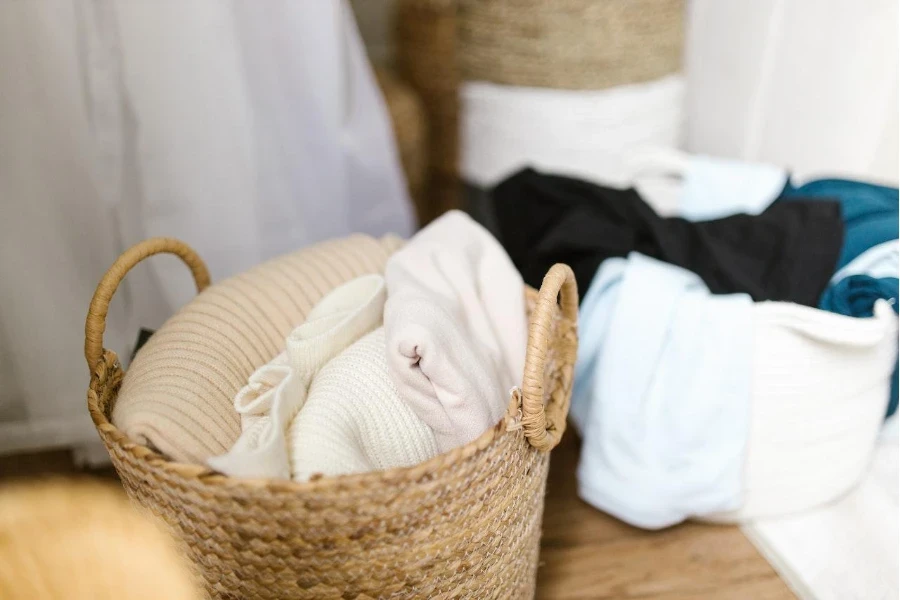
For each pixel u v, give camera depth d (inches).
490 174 53.5
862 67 38.2
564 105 48.6
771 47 44.6
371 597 22.5
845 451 32.2
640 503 31.7
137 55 34.6
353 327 26.2
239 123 37.4
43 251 34.0
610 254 33.9
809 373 29.6
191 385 23.8
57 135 33.4
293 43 38.6
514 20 48.7
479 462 21.5
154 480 21.2
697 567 32.9
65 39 32.4
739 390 29.9
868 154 38.9
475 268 30.0
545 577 32.4
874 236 32.1
